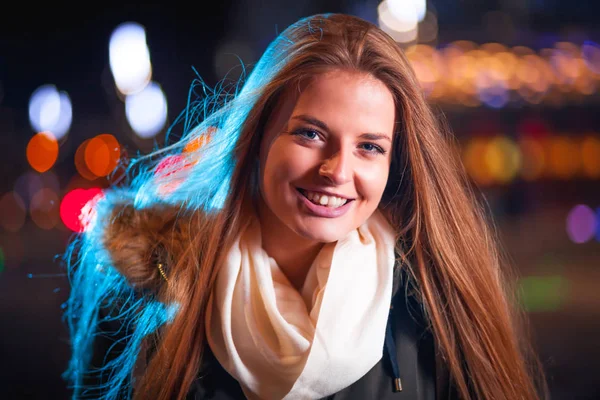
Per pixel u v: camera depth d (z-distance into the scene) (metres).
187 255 1.66
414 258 1.79
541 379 2.18
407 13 13.51
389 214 1.80
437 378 1.79
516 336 2.06
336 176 1.52
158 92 13.83
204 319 1.67
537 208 12.54
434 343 1.79
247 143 1.67
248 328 1.61
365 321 1.63
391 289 1.67
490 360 1.75
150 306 1.67
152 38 15.77
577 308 6.22
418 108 1.64
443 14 14.13
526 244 9.79
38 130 16.62
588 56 13.91
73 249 2.02
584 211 12.16
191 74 15.80
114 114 15.46
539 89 13.64
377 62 1.55
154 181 1.79
